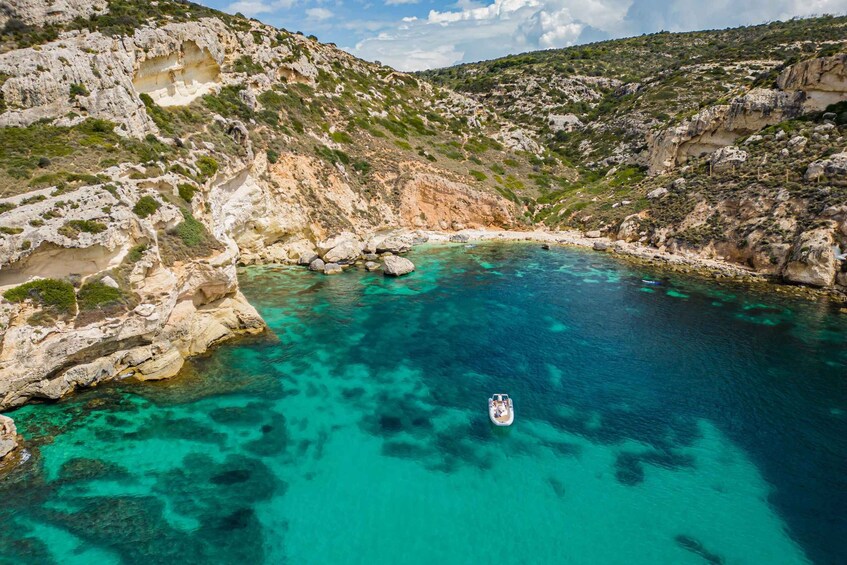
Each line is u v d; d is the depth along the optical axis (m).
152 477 24.95
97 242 30.09
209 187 46.38
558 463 27.67
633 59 167.88
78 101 38.28
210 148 50.22
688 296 53.03
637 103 116.75
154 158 39.44
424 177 83.50
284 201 62.59
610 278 59.84
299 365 37.19
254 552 21.31
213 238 39.94
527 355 39.88
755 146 69.88
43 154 33.38
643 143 102.25
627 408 32.78
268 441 28.41
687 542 22.67
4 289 27.55
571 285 57.34
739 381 35.78
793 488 25.92
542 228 86.06
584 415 32.06
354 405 32.47
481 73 179.25
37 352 28.48
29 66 36.72
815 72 67.81
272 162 63.41
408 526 23.17
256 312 42.00
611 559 21.75
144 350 33.19
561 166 107.56
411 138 95.56
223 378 34.50
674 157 83.81
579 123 129.88
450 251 73.00
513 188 93.00
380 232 74.25
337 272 60.56
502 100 146.62
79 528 21.61
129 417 29.33
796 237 56.03
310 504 24.12
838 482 26.30
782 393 34.19
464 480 26.22
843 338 41.94
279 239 63.16
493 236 80.62
